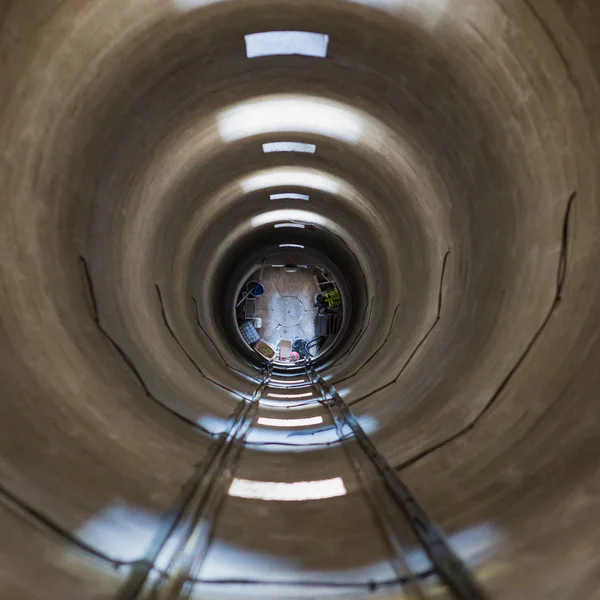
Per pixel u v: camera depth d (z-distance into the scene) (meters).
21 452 2.88
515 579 2.32
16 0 2.86
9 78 3.06
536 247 3.59
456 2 3.40
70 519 2.73
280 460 4.73
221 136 6.10
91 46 3.53
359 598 2.64
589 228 3.04
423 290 6.36
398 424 4.70
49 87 3.40
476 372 4.03
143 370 4.82
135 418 4.08
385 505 3.46
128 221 5.29
